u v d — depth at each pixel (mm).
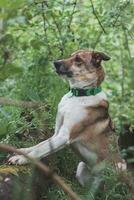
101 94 7172
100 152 7039
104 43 10062
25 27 8617
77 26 9711
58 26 9133
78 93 7074
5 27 3979
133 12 8680
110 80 10773
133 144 8031
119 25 9031
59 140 6883
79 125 6984
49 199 6504
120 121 7949
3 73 3818
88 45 9305
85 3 9711
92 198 6223
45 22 9156
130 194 6473
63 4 9016
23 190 3818
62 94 7879
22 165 6453
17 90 8344
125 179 6328
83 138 7023
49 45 8922
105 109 7168
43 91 8297
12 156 6715
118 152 7066
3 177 5938
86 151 7074
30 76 8523
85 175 7133
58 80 8336
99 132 7070
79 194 6762
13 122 7156
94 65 7117
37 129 7555
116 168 6625
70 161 7434
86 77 7055
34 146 6738
